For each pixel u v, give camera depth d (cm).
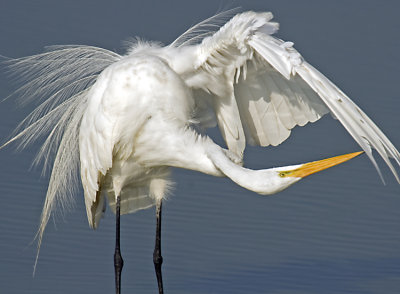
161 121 1195
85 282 1395
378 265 1473
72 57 1330
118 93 1180
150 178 1297
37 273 1406
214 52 1162
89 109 1209
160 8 2141
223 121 1263
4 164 1636
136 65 1188
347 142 1775
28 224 1512
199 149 1195
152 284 1416
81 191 1552
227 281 1418
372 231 1563
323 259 1484
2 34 1962
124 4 2152
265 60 1166
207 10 2136
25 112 1670
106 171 1211
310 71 1060
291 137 1788
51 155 1390
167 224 1565
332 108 1041
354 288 1405
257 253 1500
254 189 1118
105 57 1312
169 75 1186
